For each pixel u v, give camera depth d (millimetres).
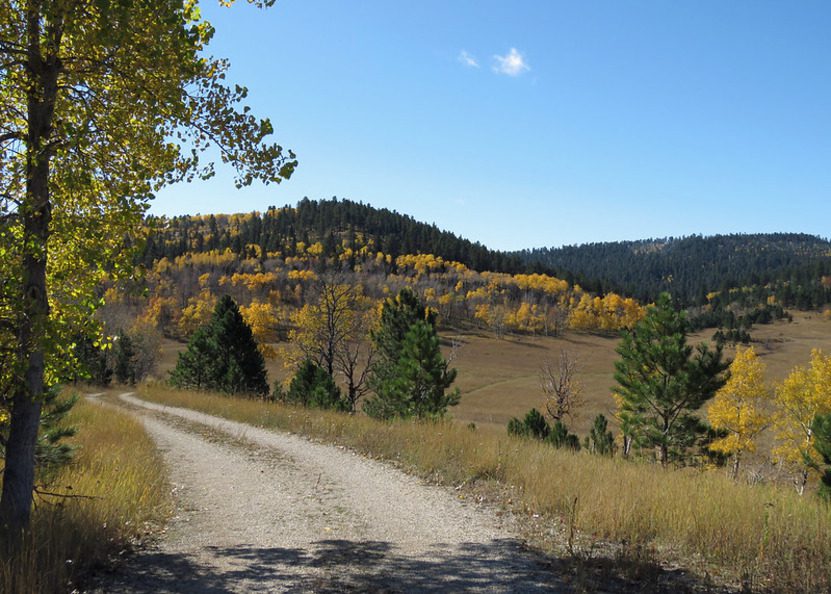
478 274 197875
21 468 5996
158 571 5938
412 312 28734
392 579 5746
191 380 42594
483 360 106812
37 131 5754
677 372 19875
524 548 6836
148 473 10297
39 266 5668
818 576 5754
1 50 5289
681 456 20062
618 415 21844
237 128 6059
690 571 6059
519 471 10648
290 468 12477
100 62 5570
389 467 12469
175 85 5605
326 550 6734
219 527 7824
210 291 126688
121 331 65312
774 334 151000
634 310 165000
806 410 36844
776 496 8711
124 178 5844
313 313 33969
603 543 7027
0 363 5484
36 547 5375
